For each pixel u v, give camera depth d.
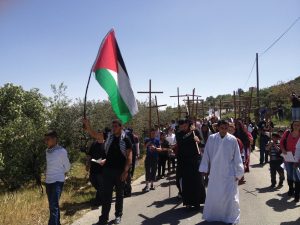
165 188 7.02
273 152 6.60
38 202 5.81
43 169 8.25
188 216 4.83
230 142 4.52
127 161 4.55
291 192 5.83
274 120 21.22
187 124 5.16
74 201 5.98
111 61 4.58
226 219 4.49
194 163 5.08
